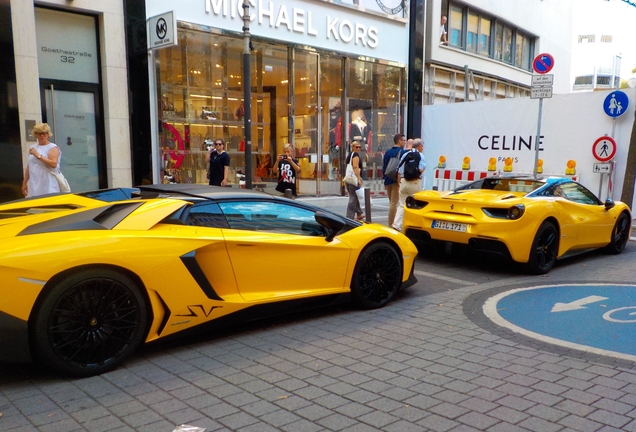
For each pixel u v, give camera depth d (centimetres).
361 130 1565
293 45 1336
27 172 709
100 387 351
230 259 441
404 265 579
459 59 1944
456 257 844
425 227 752
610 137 1234
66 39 984
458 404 331
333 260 512
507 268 767
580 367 395
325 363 400
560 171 1330
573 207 781
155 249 389
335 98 1482
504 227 680
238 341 449
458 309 554
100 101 1034
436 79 1864
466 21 1992
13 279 329
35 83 909
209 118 1199
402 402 334
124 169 1054
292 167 1173
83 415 312
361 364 399
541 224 709
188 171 1167
